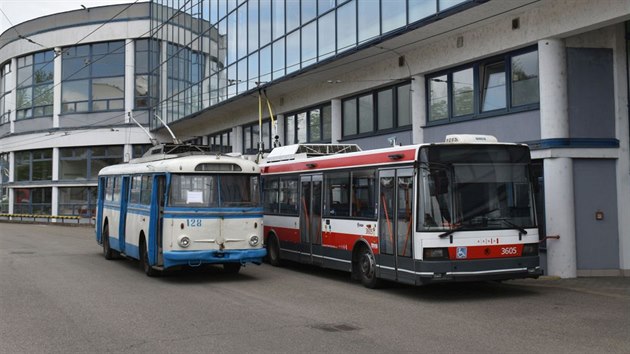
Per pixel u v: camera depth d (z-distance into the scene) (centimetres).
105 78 4447
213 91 3028
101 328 880
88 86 4475
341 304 1092
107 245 1894
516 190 1170
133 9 4362
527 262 1153
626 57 1458
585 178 1423
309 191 1563
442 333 846
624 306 1060
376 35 1808
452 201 1123
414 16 1652
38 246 2366
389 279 1208
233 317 964
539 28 1415
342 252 1398
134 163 1741
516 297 1165
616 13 1249
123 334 841
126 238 1681
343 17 1977
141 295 1190
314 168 1543
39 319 946
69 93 4531
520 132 1488
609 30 1444
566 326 891
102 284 1339
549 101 1398
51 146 4553
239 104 2830
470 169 1145
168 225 1355
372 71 1997
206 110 3034
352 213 1361
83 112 4466
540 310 1026
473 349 753
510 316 973
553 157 1395
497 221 1142
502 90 1558
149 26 4325
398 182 1191
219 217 1383
